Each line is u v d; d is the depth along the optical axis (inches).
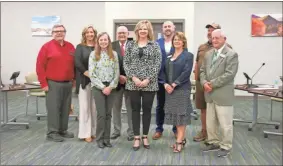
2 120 185.9
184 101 124.5
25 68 311.9
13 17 306.5
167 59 129.6
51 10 301.4
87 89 139.6
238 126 177.6
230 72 116.2
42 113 210.1
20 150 129.9
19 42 309.4
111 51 131.7
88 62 134.3
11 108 229.6
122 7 282.5
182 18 278.4
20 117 198.5
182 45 127.9
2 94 187.9
